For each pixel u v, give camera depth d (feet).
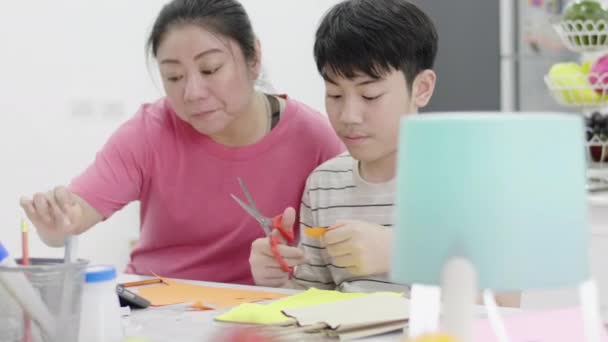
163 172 5.11
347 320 3.02
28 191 8.40
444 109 8.76
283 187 5.15
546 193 1.95
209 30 4.53
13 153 8.24
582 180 2.03
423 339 1.91
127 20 9.11
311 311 3.19
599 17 6.14
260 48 4.90
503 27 8.79
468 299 1.88
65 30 8.58
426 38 4.49
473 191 1.91
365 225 4.04
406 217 1.98
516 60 8.87
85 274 2.87
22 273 2.68
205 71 4.57
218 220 5.14
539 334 2.91
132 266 5.34
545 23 9.07
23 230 2.94
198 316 3.40
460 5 8.72
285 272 4.28
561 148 1.97
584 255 2.02
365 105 4.28
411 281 1.96
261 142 5.11
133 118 5.25
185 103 4.64
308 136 5.21
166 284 4.22
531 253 1.93
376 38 4.20
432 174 1.94
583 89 6.21
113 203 4.93
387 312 3.16
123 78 9.15
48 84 8.48
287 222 4.27
